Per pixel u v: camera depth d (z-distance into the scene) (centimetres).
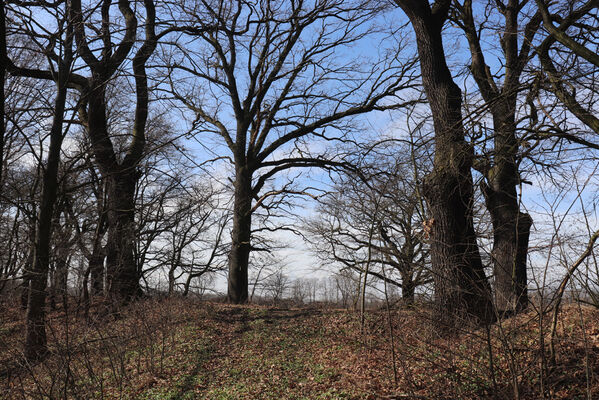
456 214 1188
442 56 1303
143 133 2014
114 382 1158
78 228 1967
